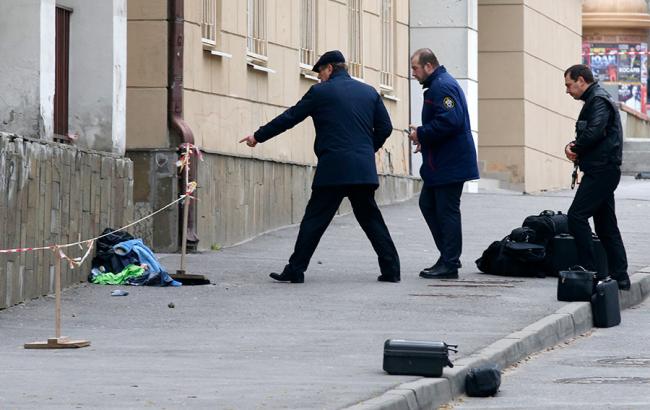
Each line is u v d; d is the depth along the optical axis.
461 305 36.56
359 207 41.00
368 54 64.81
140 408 22.92
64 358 28.53
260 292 38.78
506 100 83.06
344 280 41.41
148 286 39.78
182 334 32.03
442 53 76.25
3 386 24.94
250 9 53.50
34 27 38.66
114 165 42.38
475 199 67.94
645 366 30.42
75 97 43.59
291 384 25.33
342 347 30.11
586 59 114.12
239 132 52.06
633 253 49.03
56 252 30.17
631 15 113.69
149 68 47.41
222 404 23.30
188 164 44.69
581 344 33.84
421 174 42.19
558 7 90.69
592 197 39.41
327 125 40.56
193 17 48.38
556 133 89.88
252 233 52.47
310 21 59.09
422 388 25.16
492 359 29.23
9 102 38.78
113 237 40.94
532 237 42.69
